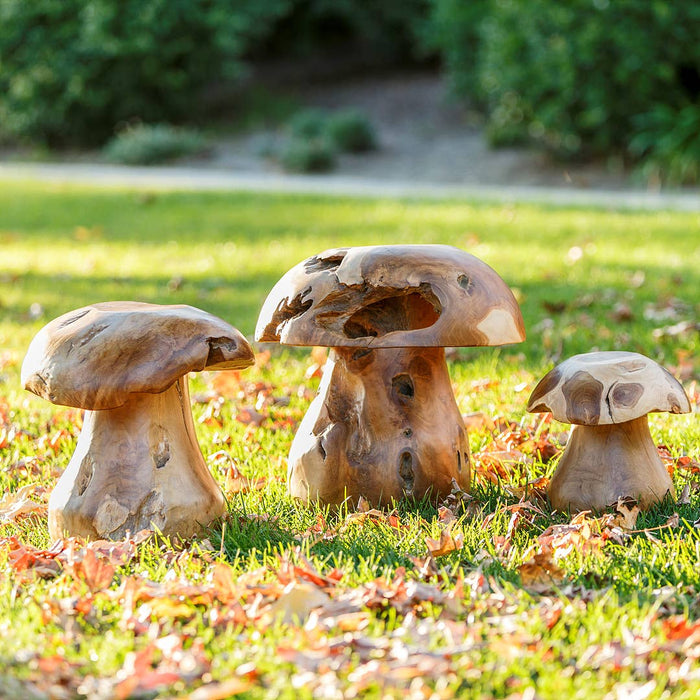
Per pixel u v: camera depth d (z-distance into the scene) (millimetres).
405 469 3166
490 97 12781
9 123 14375
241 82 16531
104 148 14609
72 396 2947
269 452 3482
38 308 4840
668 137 10656
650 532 3057
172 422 3061
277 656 2686
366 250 3076
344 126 13625
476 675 2654
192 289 5395
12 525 3145
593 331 4328
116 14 13555
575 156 12250
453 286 3041
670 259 5992
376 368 3156
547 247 6570
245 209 8859
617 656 2680
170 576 2893
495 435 3531
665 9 10305
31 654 2699
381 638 2725
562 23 10766
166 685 2648
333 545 3021
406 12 16766
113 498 3014
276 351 4246
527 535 3051
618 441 3146
